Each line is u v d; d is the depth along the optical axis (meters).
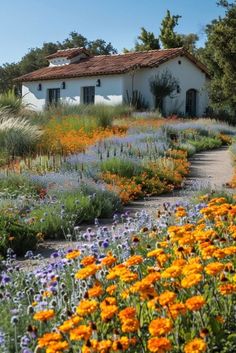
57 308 3.98
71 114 22.38
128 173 12.81
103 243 5.25
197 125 25.12
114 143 16.73
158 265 4.14
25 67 62.72
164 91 33.19
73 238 8.11
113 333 3.35
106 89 33.91
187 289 3.79
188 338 3.28
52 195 9.95
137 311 3.68
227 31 32.94
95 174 12.02
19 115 19.31
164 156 15.63
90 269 3.60
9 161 13.60
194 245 4.88
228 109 34.28
